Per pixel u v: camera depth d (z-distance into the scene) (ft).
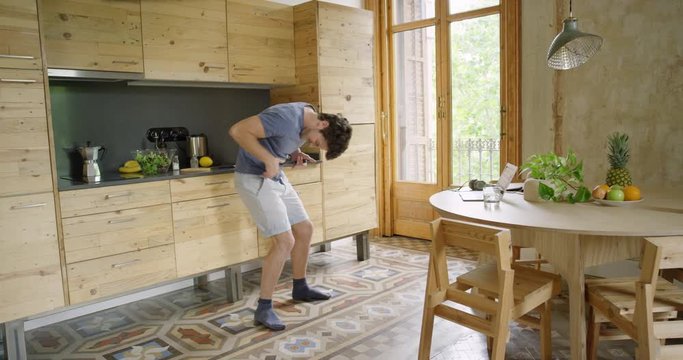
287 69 12.78
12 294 8.07
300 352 8.40
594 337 7.20
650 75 10.99
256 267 13.48
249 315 10.16
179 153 12.04
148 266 9.64
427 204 15.89
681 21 10.51
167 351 8.62
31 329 9.78
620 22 11.27
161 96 11.71
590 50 9.18
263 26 12.18
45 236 8.37
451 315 6.96
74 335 9.44
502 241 6.18
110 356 8.51
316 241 12.55
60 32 9.12
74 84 10.39
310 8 12.41
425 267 12.98
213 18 11.20
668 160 10.92
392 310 10.10
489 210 7.89
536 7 12.57
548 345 7.63
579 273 6.70
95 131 10.72
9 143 7.96
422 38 15.56
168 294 11.62
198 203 10.32
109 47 9.71
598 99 11.75
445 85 14.99
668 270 8.23
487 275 7.48
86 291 8.87
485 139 14.29
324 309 10.26
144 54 10.18
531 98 12.90
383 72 16.30
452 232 6.84
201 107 12.44
